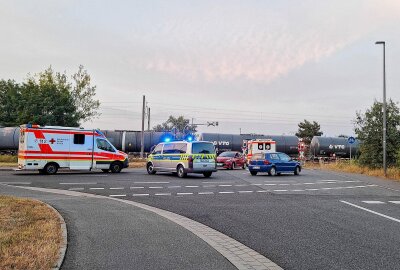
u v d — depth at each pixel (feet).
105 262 18.40
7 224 25.18
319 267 18.67
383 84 89.10
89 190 51.70
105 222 28.14
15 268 16.57
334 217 32.76
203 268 17.89
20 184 57.77
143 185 58.80
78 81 153.07
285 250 21.79
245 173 91.97
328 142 160.56
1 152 138.92
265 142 123.85
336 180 74.84
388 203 42.65
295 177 81.30
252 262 19.15
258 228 27.89
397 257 20.44
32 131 76.23
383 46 90.27
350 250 21.86
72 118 139.74
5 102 173.78
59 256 18.76
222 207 37.93
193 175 83.41
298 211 35.78
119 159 86.12
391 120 99.25
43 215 28.73
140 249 20.89
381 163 98.58
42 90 140.36
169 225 27.61
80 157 80.94
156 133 160.35
